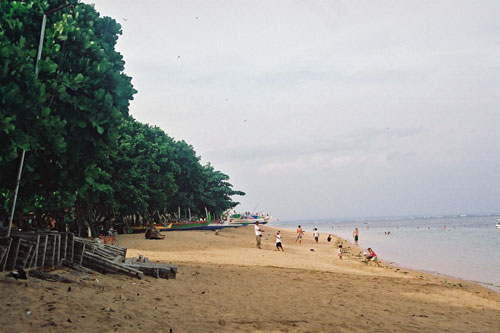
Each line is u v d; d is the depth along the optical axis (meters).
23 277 9.92
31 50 12.16
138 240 40.41
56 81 13.12
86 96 14.46
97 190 40.16
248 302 12.05
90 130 14.70
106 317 7.91
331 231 144.25
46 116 12.48
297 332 8.81
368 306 13.33
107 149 15.27
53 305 8.05
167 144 66.50
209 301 11.52
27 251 10.66
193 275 16.80
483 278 26.56
